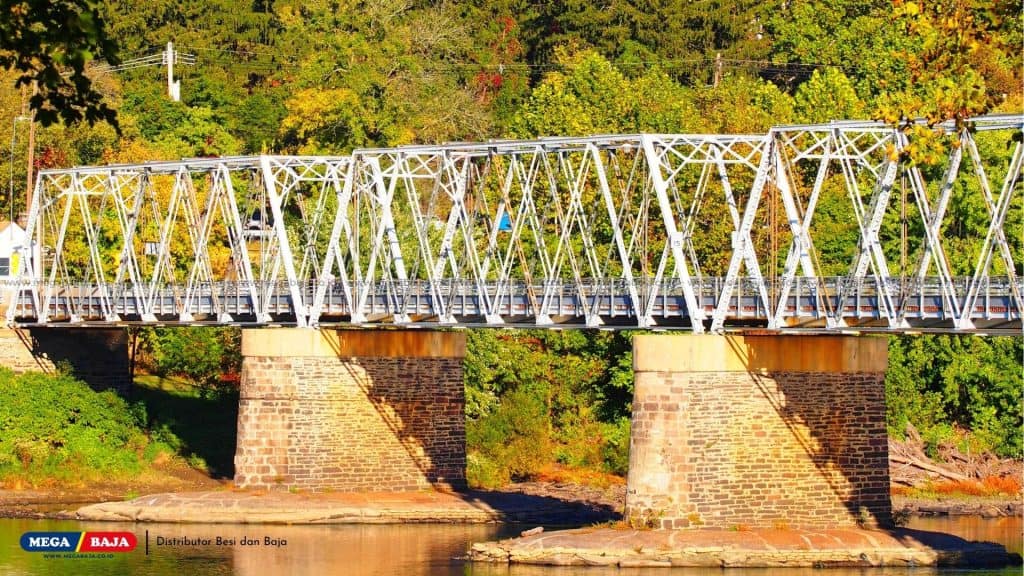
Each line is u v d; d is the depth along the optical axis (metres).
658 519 147.88
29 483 193.38
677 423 147.50
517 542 150.25
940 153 110.00
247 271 184.50
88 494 190.50
